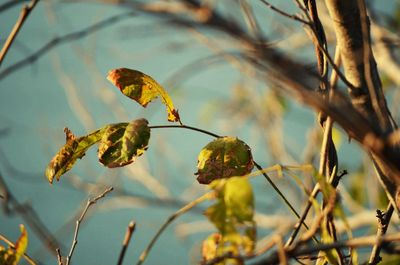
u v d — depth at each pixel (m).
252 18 0.85
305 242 0.76
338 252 0.83
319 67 0.85
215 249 0.81
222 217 0.77
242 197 0.77
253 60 0.72
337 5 0.83
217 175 0.85
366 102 0.82
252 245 0.77
